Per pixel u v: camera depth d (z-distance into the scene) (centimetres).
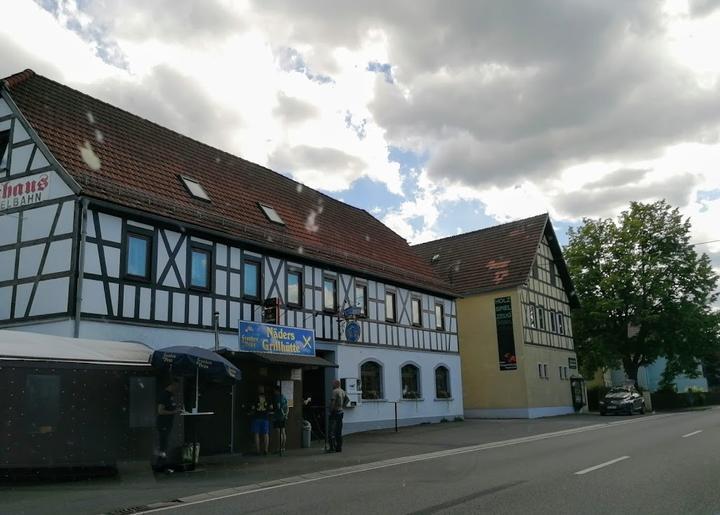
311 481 1125
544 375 3709
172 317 1706
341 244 2603
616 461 1234
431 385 2959
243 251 1989
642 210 4622
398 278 2766
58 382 1220
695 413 3369
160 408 1341
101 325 1522
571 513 750
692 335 4494
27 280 1567
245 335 1800
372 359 2564
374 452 1642
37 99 1812
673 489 902
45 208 1583
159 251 1705
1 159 1703
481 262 3869
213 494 1007
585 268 4725
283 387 1834
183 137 2355
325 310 2323
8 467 1119
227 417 1664
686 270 4512
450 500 853
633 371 4731
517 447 1620
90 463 1224
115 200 1589
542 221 3900
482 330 3650
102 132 1930
